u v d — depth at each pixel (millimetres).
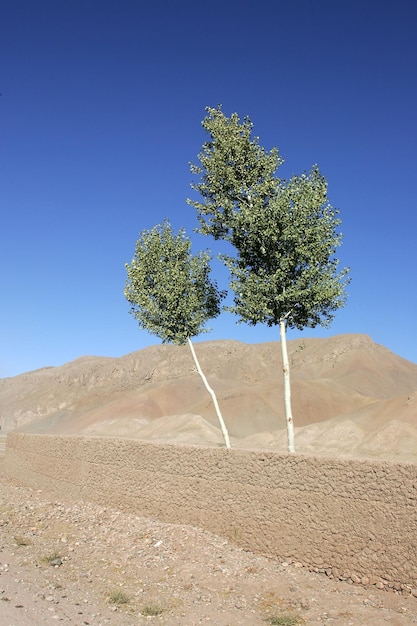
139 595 10172
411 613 9070
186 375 152375
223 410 102812
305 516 11570
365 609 9297
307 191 16984
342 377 133125
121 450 17188
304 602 9711
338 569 10844
